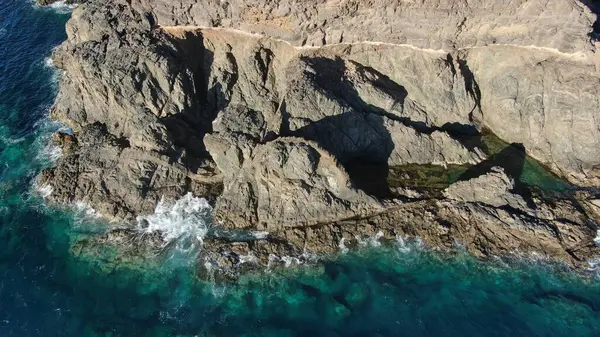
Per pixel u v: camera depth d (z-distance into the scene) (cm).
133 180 3766
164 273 3422
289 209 3569
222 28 4069
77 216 3750
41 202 3875
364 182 3809
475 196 3612
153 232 3606
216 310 3231
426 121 4056
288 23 3822
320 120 3784
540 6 3650
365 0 3638
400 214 3600
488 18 3747
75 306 3275
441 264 3406
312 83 3803
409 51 3944
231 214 3625
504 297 3241
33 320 3206
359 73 3981
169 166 3794
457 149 3925
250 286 3328
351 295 3278
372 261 3434
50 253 3578
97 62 4025
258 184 3656
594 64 3788
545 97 3941
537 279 3306
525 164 3931
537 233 3434
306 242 3484
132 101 4009
